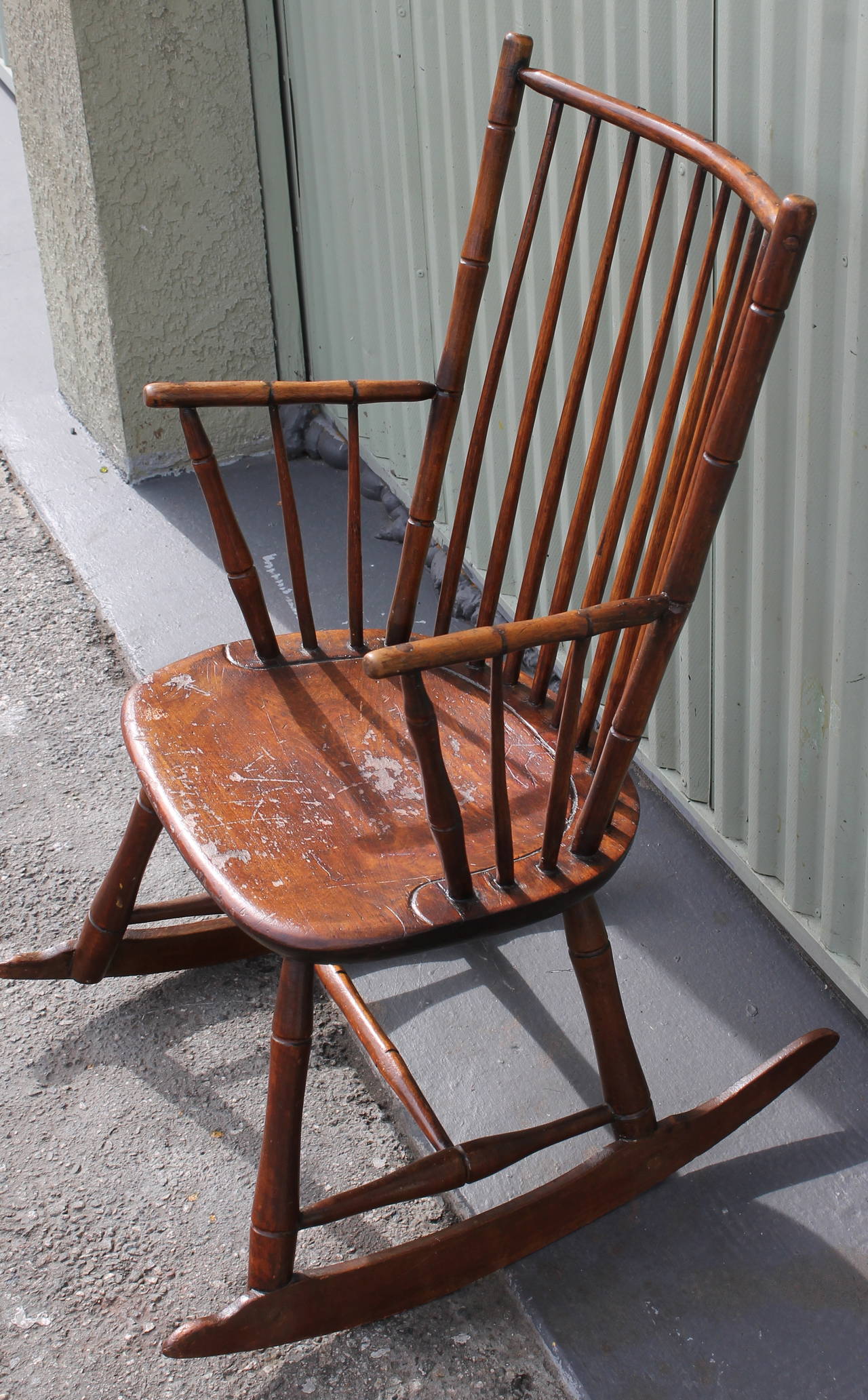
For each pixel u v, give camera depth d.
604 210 1.63
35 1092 1.48
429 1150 1.39
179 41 2.53
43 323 3.80
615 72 1.53
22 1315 1.24
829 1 1.13
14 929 1.72
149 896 1.76
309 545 2.58
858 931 1.45
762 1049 1.47
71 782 2.02
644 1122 1.27
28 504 2.91
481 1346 1.20
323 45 2.43
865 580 1.28
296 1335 1.16
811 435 1.30
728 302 1.35
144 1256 1.30
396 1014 1.54
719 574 1.52
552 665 1.33
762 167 1.30
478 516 2.25
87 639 2.39
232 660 1.39
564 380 1.85
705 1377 1.15
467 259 1.26
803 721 1.43
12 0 2.66
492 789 1.04
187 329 2.80
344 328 2.72
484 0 1.81
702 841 1.80
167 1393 1.17
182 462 2.93
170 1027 1.57
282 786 1.20
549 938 1.65
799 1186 1.32
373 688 1.35
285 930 1.00
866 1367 1.16
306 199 2.71
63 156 2.67
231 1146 1.41
